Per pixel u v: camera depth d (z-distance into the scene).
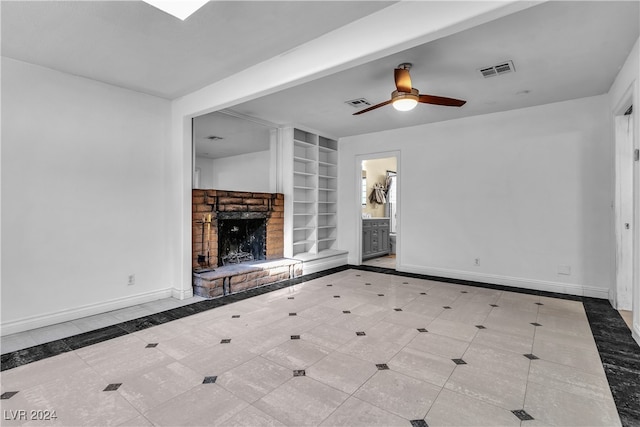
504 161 4.62
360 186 6.19
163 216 3.98
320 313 3.42
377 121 5.17
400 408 1.82
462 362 2.35
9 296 2.86
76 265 3.25
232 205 4.62
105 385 2.05
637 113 2.63
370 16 2.29
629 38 2.61
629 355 2.45
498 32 2.52
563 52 2.85
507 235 4.62
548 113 4.29
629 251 3.47
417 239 5.45
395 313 3.42
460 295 4.11
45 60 2.92
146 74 3.25
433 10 2.03
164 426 1.67
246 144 6.33
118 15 2.24
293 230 5.52
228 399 1.90
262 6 2.16
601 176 3.96
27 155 2.95
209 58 2.92
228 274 4.15
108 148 3.49
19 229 2.91
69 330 2.96
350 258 6.31
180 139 3.91
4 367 2.28
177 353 2.49
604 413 1.78
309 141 6.01
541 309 3.55
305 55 2.67
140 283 3.76
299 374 2.18
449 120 5.08
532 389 2.00
